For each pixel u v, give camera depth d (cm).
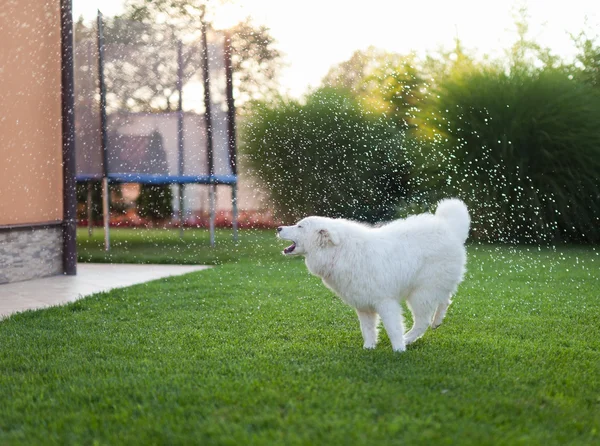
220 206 1830
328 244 418
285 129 1623
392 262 412
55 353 417
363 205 1592
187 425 273
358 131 1579
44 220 843
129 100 1214
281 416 288
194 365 382
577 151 1297
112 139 1193
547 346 438
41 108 828
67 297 679
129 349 425
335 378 349
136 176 1195
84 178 1188
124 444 254
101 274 880
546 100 1334
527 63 1437
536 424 278
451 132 1374
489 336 472
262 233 1579
